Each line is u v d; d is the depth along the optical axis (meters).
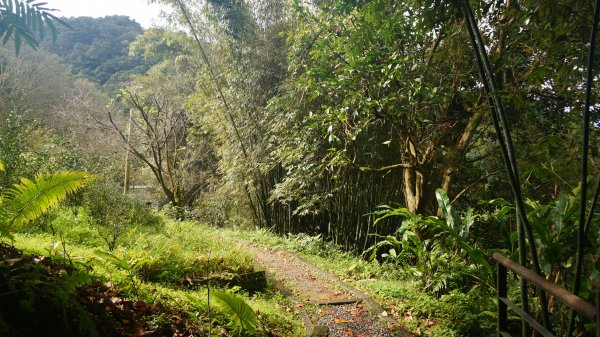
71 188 3.23
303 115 8.48
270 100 9.08
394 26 5.04
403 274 6.18
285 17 10.65
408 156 6.95
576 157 4.62
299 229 10.44
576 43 3.53
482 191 7.84
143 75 18.86
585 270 3.17
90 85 18.12
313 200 8.70
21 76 14.55
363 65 5.59
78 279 2.26
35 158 7.58
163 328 2.89
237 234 9.73
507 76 5.72
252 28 10.42
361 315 4.64
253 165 10.25
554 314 3.31
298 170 8.30
